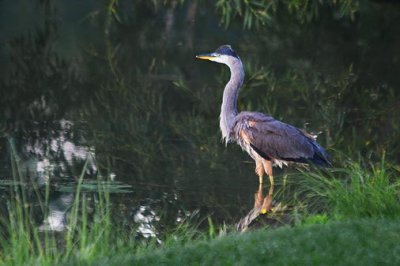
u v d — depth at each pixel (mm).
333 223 10055
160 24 34031
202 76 25516
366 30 32562
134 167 15414
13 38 30438
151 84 24031
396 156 17047
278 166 15867
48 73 25125
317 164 14641
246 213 12812
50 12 35125
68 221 12039
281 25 31141
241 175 15172
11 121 19062
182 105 21547
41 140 17281
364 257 8586
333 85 24094
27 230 10602
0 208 12602
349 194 11906
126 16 34625
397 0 32469
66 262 9258
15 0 38562
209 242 9555
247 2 20141
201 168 15578
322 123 19766
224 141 17891
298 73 25609
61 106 21000
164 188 14031
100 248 9836
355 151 17219
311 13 21219
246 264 8453
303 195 13727
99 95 22438
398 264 8422
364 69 26797
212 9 33469
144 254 9312
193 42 30656
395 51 30141
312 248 8906
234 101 15477
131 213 12617
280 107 21328
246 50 29500
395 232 9523
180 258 8781
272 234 9688
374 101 22266
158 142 17547
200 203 13281
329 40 31625
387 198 11445
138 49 29156
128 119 19703
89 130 18422
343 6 21531
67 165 15359
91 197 13344
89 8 36031
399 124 19703
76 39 30547
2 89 22906
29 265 9250
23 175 14516
